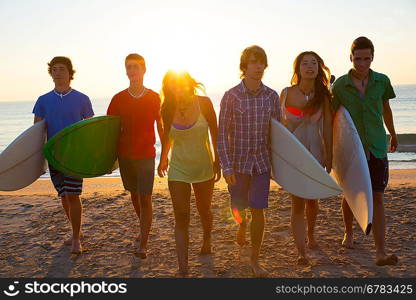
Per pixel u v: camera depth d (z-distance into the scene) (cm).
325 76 348
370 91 347
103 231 479
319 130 353
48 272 368
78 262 389
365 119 350
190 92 332
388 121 377
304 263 363
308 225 397
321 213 521
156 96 394
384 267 353
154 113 390
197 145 340
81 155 389
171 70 332
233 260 379
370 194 323
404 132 2661
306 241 420
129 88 395
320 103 345
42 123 403
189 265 370
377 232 355
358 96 351
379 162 351
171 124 341
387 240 418
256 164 332
